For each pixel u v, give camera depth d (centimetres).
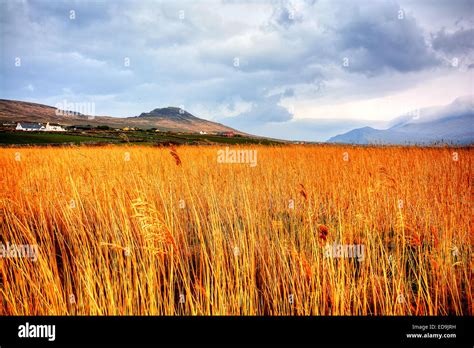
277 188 659
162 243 351
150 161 841
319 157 972
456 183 630
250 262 385
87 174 662
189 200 562
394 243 450
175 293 380
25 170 759
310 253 416
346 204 581
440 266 377
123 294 349
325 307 340
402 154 997
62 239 431
